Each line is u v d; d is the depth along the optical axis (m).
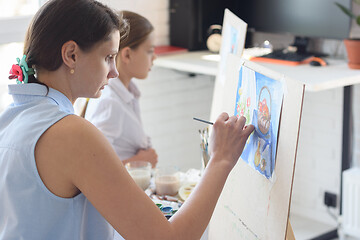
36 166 1.05
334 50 3.22
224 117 1.22
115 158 1.05
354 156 3.19
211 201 1.14
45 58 1.10
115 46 1.14
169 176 1.96
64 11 1.08
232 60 1.48
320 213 3.45
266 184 1.22
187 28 3.52
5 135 1.11
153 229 1.05
